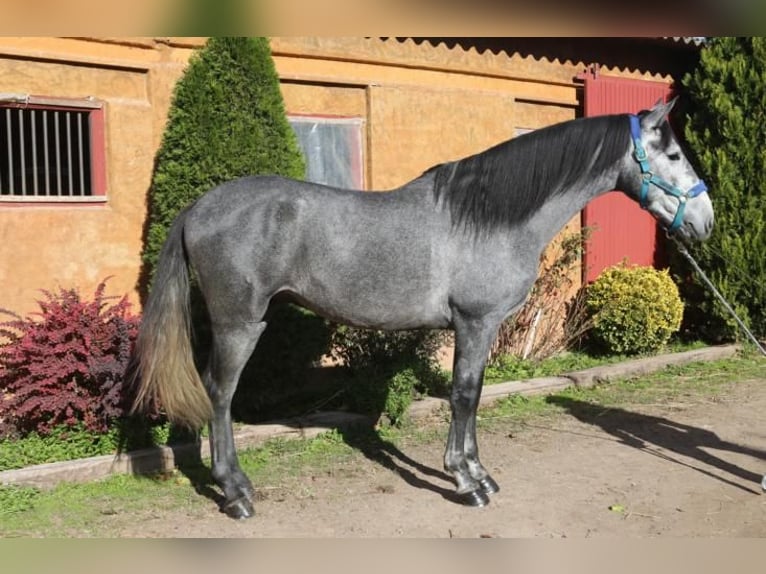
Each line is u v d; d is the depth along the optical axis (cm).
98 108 586
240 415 593
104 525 418
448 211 437
